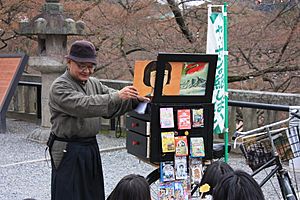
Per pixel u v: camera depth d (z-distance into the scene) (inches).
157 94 143.0
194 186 153.9
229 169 128.1
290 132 155.5
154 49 406.3
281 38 375.6
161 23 406.9
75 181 138.2
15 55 341.4
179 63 143.7
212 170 128.1
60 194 138.6
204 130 149.4
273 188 209.0
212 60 146.6
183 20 404.5
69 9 412.5
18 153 294.8
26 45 485.7
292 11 373.7
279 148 156.3
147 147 147.9
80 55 134.5
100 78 446.9
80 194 139.3
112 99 133.8
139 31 410.3
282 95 267.1
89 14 419.8
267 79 399.9
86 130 138.7
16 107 432.8
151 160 145.6
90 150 140.9
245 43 378.3
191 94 147.5
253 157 156.6
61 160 139.2
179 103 146.6
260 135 157.9
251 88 409.7
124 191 117.3
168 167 146.8
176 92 145.4
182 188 148.0
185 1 403.5
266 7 381.1
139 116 152.0
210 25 202.1
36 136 329.1
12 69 337.7
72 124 136.4
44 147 312.5
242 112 285.9
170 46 399.9
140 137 151.6
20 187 224.2
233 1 379.9
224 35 199.0
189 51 394.3
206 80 148.3
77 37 426.0
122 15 413.1
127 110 140.9
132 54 426.9
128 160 277.9
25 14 433.7
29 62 316.8
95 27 418.9
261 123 287.0
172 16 407.5
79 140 139.4
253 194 98.0
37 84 403.2
